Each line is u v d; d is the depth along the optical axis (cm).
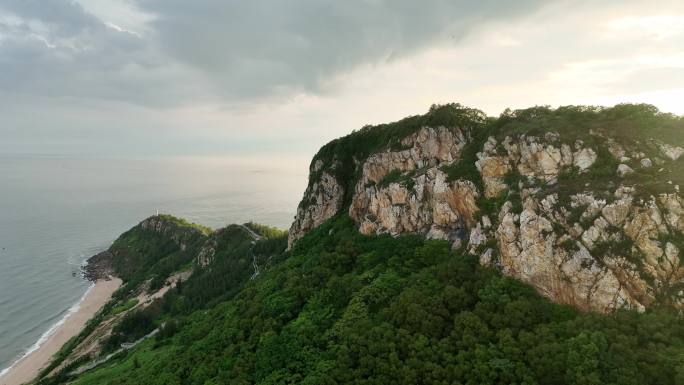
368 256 6875
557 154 5266
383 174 8356
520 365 3684
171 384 6078
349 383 4200
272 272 8988
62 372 10762
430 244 6131
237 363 5575
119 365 9831
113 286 19100
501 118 6512
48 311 15712
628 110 5303
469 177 6100
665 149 4656
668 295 3834
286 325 6003
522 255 4750
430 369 3991
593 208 4478
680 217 4025
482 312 4434
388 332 4575
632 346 3581
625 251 4138
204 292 13950
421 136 7738
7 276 19125
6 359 12100
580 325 3959
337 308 5919
